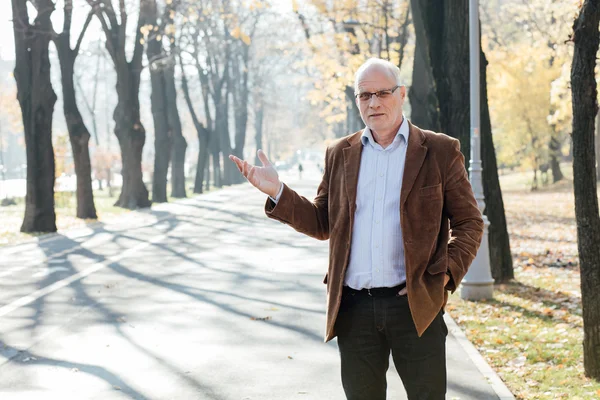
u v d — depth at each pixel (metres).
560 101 21.45
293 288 12.63
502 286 12.95
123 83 36.47
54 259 16.78
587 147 6.98
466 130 13.20
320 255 17.66
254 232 23.81
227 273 14.48
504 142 43.66
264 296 11.83
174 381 7.07
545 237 20.80
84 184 29.41
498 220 13.55
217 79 63.78
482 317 10.22
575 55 6.96
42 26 23.67
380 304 3.75
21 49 23.56
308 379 7.11
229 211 34.84
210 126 58.59
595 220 7.04
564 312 10.51
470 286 11.71
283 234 23.11
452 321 9.87
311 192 47.97
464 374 7.16
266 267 15.43
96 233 23.38
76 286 12.91
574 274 14.30
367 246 3.79
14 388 6.91
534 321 9.93
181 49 42.00
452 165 3.81
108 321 9.91
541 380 7.10
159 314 10.36
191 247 19.30
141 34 36.16
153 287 12.76
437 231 3.74
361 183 3.83
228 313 10.41
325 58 28.94
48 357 8.03
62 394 6.70
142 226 26.22
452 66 13.19
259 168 3.89
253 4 18.84
